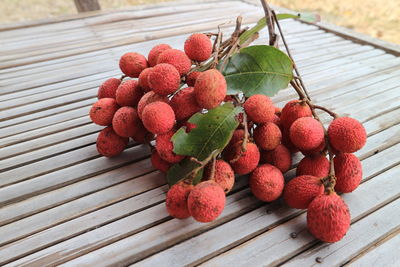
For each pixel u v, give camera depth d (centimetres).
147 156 41
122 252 30
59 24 83
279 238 31
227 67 36
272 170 32
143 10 91
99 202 35
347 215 28
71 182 38
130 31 78
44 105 51
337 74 58
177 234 32
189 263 30
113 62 64
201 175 31
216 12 90
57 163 40
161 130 30
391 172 38
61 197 36
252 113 32
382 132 45
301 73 59
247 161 32
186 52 36
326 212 28
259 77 35
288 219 33
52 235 32
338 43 71
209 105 30
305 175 32
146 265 29
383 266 29
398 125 46
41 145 43
